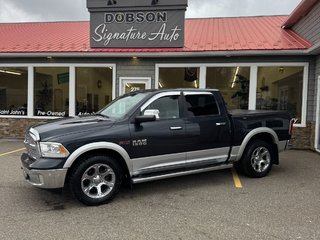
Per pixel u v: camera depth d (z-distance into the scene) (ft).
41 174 15.38
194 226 13.84
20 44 41.19
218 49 34.35
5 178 21.31
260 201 16.97
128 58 37.40
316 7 32.60
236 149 20.88
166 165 18.43
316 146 32.07
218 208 15.97
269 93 35.01
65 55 37.17
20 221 14.40
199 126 19.34
